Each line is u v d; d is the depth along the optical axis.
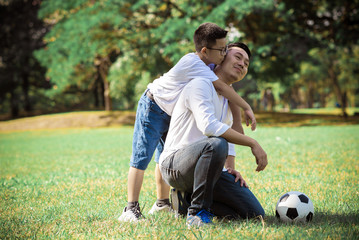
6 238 2.80
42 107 48.09
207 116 2.89
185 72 3.10
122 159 8.48
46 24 35.59
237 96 3.11
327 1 22.64
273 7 18.97
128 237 2.73
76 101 48.19
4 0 35.84
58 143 15.73
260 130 15.43
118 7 22.06
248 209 3.07
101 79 38.06
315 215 3.15
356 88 51.19
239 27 21.02
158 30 20.92
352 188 4.30
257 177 5.28
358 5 22.58
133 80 26.50
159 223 3.04
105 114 28.97
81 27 22.62
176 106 3.12
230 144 3.44
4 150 13.72
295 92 58.94
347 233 2.53
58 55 24.80
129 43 23.95
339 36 22.27
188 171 2.96
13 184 5.58
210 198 2.92
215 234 2.64
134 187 3.34
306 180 4.90
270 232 2.65
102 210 3.66
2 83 37.03
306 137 11.88
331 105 59.38
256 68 21.14
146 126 3.33
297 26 23.19
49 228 3.04
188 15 20.34
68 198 4.36
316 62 24.91
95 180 5.66
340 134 12.71
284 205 3.02
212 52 3.15
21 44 35.19
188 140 3.03
